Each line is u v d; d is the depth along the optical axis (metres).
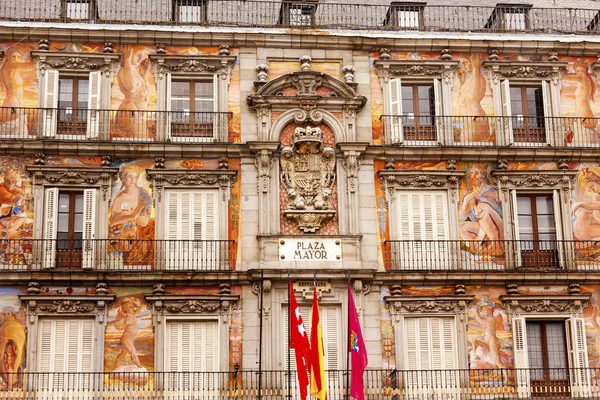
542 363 39.38
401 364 38.44
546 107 42.00
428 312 39.09
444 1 45.44
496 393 38.53
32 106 39.88
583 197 41.00
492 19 43.88
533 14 44.78
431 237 40.09
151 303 38.09
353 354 36.47
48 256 38.16
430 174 40.41
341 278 38.84
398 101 41.19
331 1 44.53
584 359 38.94
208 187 39.66
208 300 38.25
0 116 39.59
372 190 40.19
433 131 41.47
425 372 38.59
